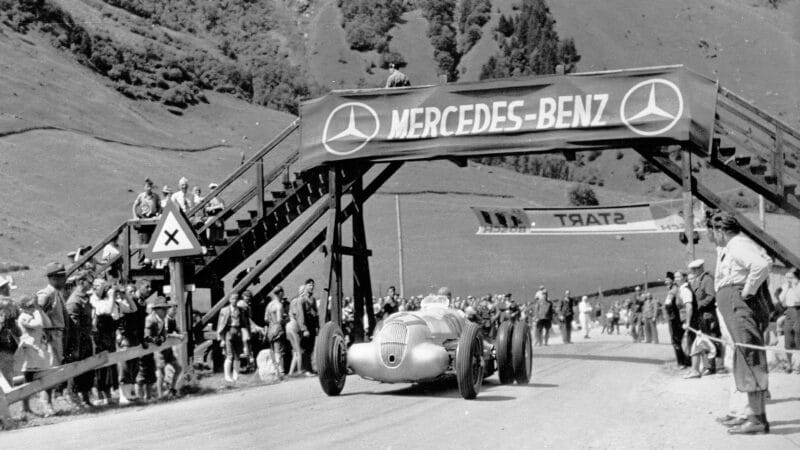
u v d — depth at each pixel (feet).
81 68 577.02
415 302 88.28
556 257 291.58
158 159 437.58
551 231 93.40
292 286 205.57
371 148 65.87
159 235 52.60
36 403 46.52
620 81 61.41
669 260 292.20
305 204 75.05
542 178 594.65
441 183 446.19
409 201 375.86
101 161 389.39
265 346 68.18
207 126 591.37
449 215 346.95
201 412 40.29
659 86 60.75
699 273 49.11
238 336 58.54
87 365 42.47
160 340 48.03
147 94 599.57
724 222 29.45
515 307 104.94
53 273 42.98
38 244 244.83
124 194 345.31
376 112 66.08
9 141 381.81
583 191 522.06
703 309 48.75
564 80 62.44
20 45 546.26
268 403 42.91
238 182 414.41
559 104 62.44
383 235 301.43
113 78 592.60
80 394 49.57
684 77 60.44
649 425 31.94
